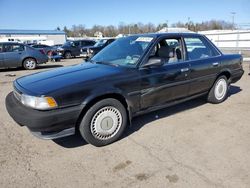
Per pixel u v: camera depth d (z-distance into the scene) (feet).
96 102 10.94
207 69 15.49
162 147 11.26
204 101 17.93
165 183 8.75
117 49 14.24
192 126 13.55
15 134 12.87
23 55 39.88
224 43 67.72
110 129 11.53
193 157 10.37
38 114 9.70
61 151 11.07
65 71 12.53
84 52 73.46
